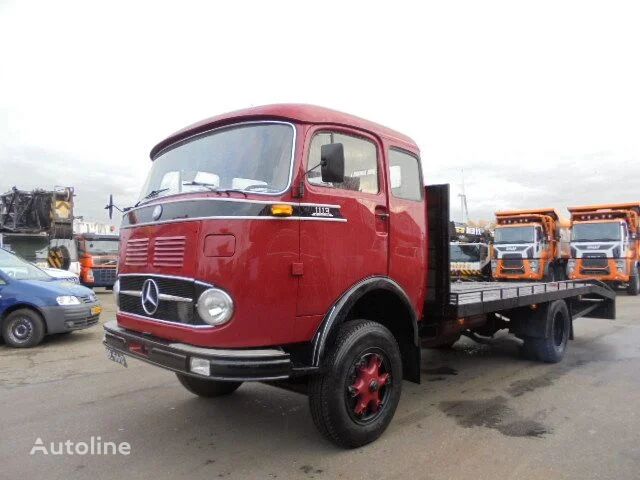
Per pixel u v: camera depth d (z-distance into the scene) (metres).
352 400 3.90
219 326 3.46
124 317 4.27
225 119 4.16
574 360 7.21
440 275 5.12
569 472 3.55
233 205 3.52
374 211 4.32
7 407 5.04
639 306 14.60
